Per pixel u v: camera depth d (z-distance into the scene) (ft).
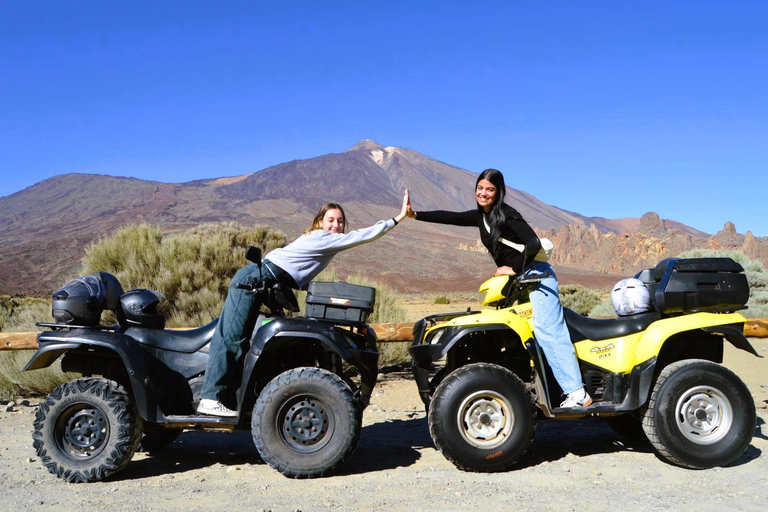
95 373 18.97
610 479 16.87
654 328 18.33
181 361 18.69
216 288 41.57
